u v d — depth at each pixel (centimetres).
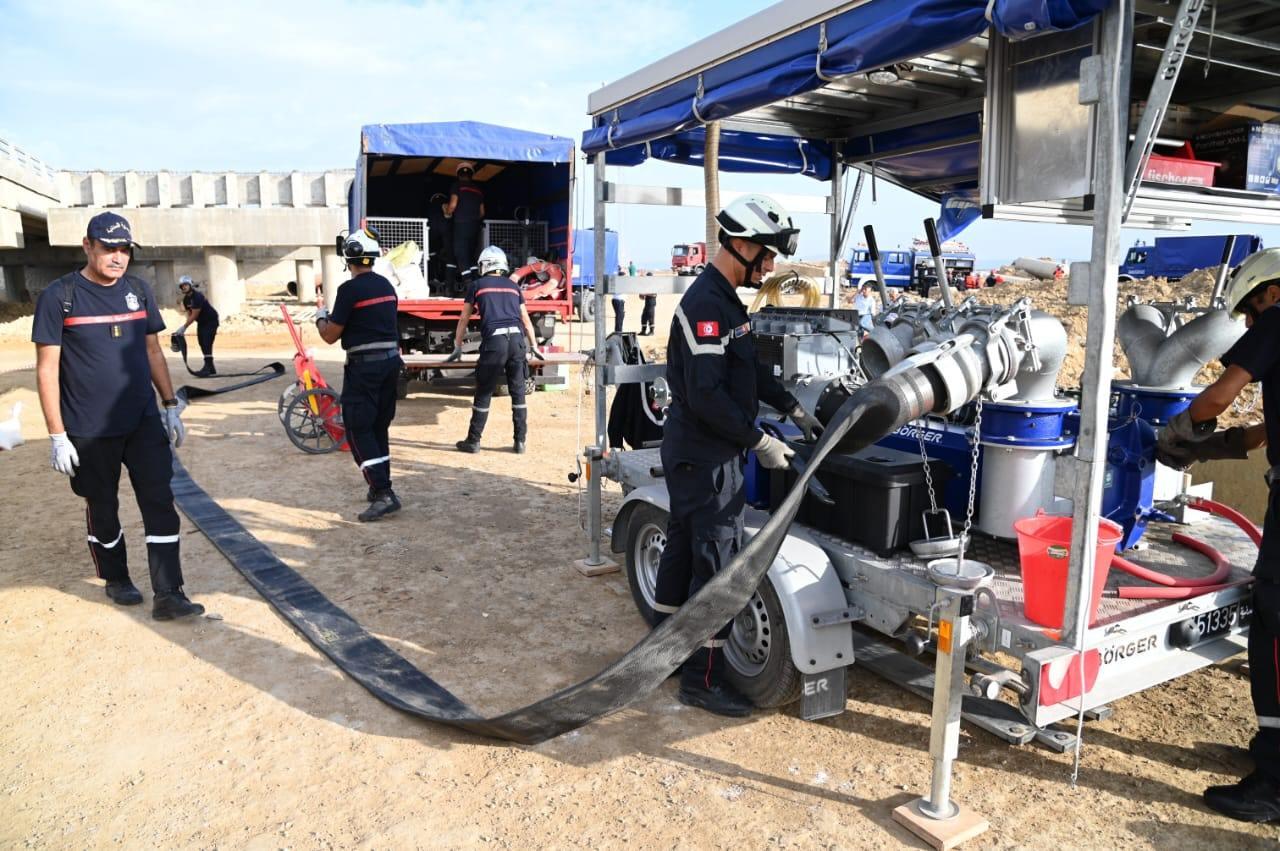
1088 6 235
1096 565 272
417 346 1093
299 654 404
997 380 302
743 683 352
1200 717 346
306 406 820
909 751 323
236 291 2914
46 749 325
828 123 554
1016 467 331
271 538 570
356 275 594
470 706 354
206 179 2817
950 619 266
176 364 1625
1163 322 387
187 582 493
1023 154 278
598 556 514
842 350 420
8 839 273
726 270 324
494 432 932
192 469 761
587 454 501
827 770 310
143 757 320
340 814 286
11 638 417
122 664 392
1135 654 296
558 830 277
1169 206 335
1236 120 371
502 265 813
